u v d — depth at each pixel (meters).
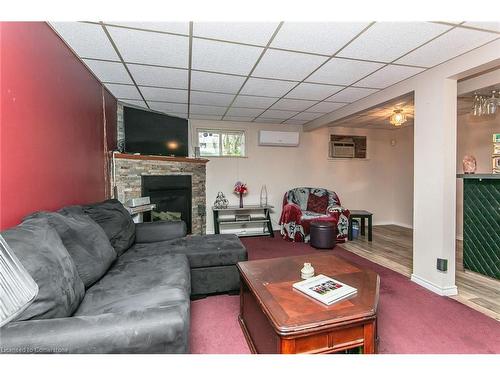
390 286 2.54
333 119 4.15
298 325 1.12
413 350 1.58
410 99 3.30
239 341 1.69
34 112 1.61
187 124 4.52
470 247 2.92
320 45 2.03
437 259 2.39
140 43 2.00
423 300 2.24
